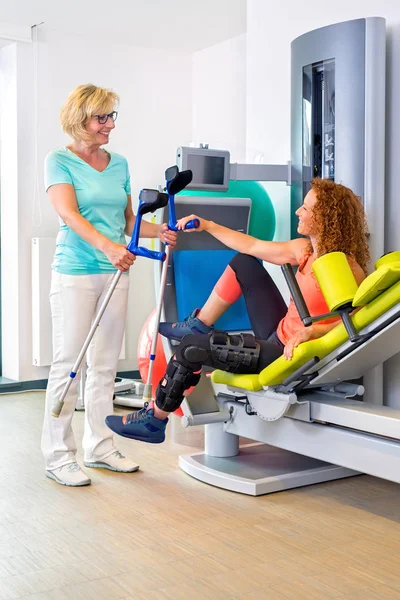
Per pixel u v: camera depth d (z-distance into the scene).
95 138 2.94
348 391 2.71
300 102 3.43
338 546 2.29
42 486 2.95
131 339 5.66
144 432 2.77
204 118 5.82
